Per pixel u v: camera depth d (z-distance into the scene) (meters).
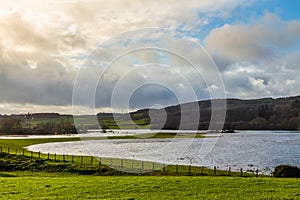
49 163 44.53
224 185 26.95
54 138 101.75
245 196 22.91
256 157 58.72
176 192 24.09
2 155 49.28
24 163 44.72
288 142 93.50
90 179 30.22
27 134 124.94
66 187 25.80
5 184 27.20
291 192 24.36
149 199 21.80
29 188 25.36
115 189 24.98
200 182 28.27
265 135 126.06
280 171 37.03
